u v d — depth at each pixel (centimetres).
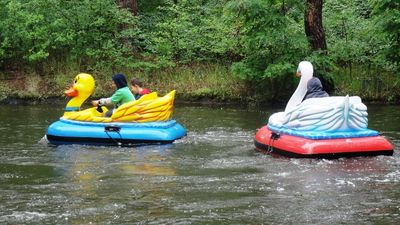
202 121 1490
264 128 1146
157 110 1198
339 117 1030
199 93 1900
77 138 1177
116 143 1165
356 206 736
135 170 941
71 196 786
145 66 2028
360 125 1052
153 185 843
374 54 1952
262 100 1866
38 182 864
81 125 1191
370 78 1905
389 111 1648
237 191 809
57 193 802
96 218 692
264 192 805
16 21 2012
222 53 2053
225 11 1827
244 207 735
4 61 2083
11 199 772
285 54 1819
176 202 757
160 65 2016
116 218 692
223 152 1091
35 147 1141
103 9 2050
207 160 1017
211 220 685
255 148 1133
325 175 898
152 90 1942
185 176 898
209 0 2322
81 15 2052
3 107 1784
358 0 2175
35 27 2016
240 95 1886
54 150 1112
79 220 685
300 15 1831
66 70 2030
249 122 1472
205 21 2095
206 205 744
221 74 1972
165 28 2083
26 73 2039
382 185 838
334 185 839
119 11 2052
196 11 2258
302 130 1052
